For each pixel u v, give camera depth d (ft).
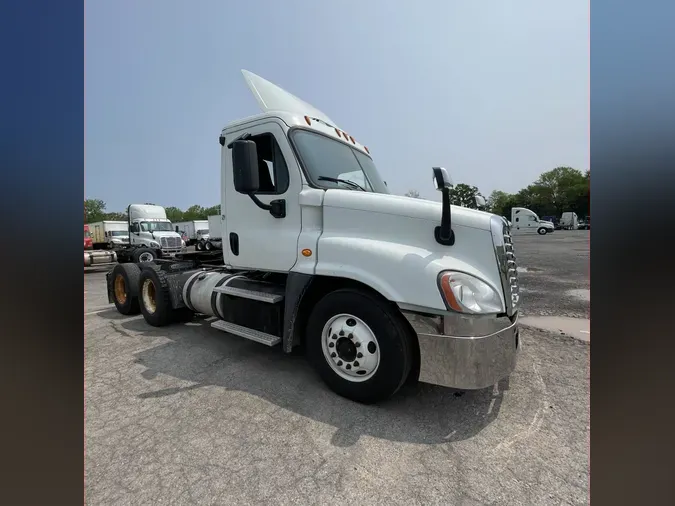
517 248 62.59
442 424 8.29
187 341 14.42
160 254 59.31
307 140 11.03
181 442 7.62
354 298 8.98
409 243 8.98
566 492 6.19
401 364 8.43
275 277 12.41
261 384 10.34
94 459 7.07
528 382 10.41
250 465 6.91
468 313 7.86
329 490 6.29
